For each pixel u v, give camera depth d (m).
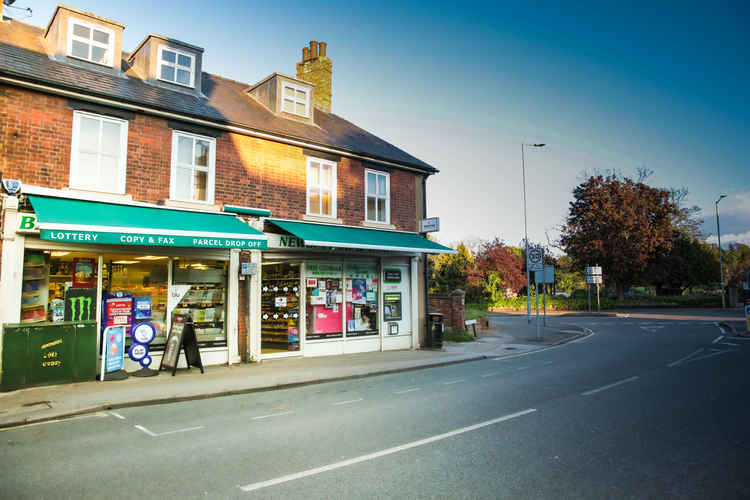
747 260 63.88
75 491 4.30
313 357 13.45
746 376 10.40
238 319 11.98
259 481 4.57
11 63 9.69
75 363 9.11
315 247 13.45
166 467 4.94
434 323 15.95
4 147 9.29
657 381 9.93
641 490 4.45
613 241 41.19
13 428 6.42
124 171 10.66
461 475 4.78
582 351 15.14
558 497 4.27
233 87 16.22
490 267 40.03
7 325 8.47
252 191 12.69
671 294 51.09
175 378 9.83
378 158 15.50
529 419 6.98
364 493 4.30
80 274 9.90
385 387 9.53
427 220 16.38
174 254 11.02
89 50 11.57
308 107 15.81
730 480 4.70
